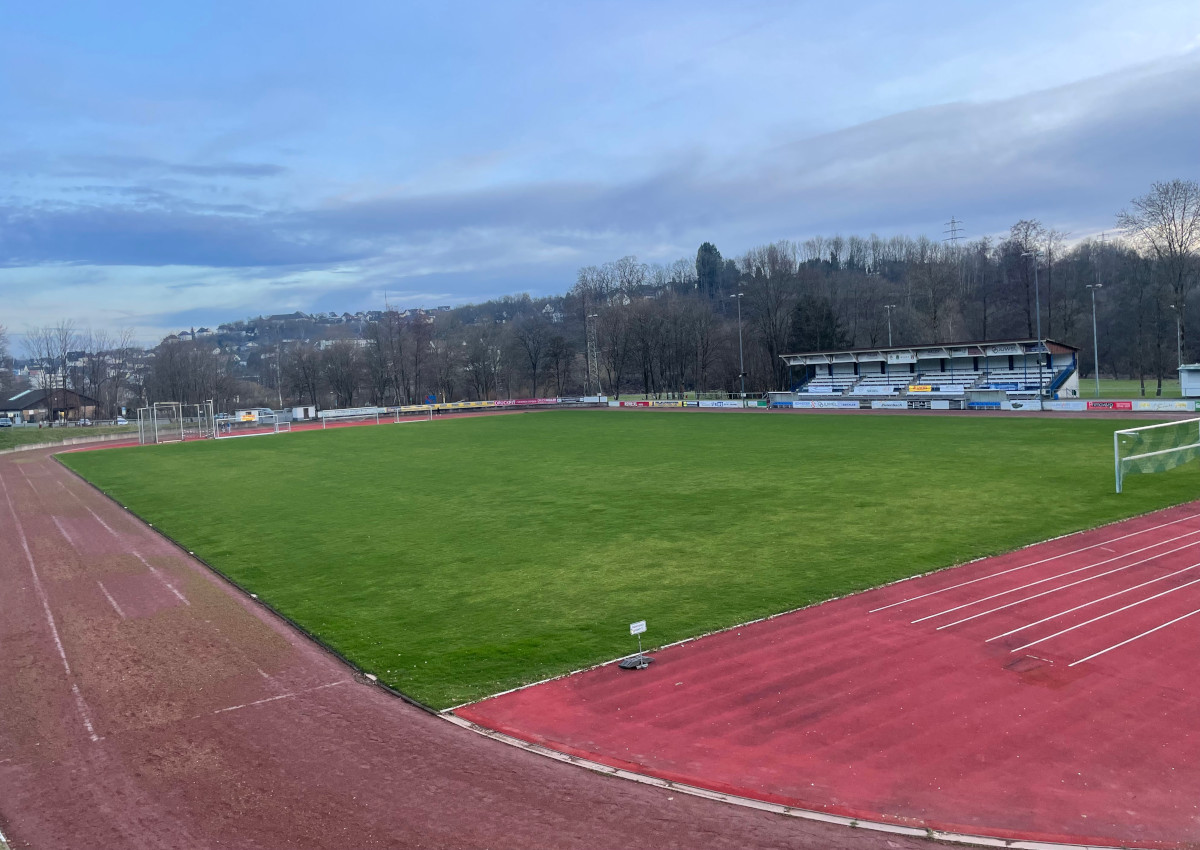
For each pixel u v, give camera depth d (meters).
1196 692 13.62
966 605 18.48
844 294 124.25
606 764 12.22
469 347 143.62
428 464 47.91
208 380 128.25
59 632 19.42
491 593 21.11
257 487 41.34
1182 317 80.19
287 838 10.37
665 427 67.56
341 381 136.12
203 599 21.75
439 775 11.99
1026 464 37.16
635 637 17.52
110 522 33.50
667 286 177.75
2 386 152.38
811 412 78.25
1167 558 21.38
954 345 78.81
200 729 13.87
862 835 10.16
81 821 11.02
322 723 13.96
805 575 21.25
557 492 35.50
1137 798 10.70
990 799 10.83
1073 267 124.75
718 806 10.93
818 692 14.35
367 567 24.28
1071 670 14.75
